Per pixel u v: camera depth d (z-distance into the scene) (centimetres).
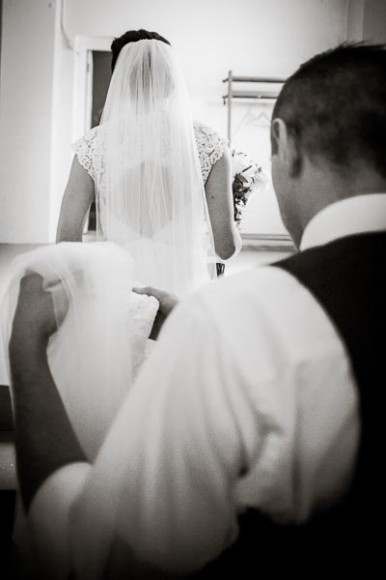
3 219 684
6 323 81
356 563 55
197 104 753
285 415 50
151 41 159
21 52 664
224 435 51
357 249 56
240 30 728
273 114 68
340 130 60
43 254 84
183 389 52
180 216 158
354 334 52
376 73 60
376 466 52
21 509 66
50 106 675
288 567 55
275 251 730
